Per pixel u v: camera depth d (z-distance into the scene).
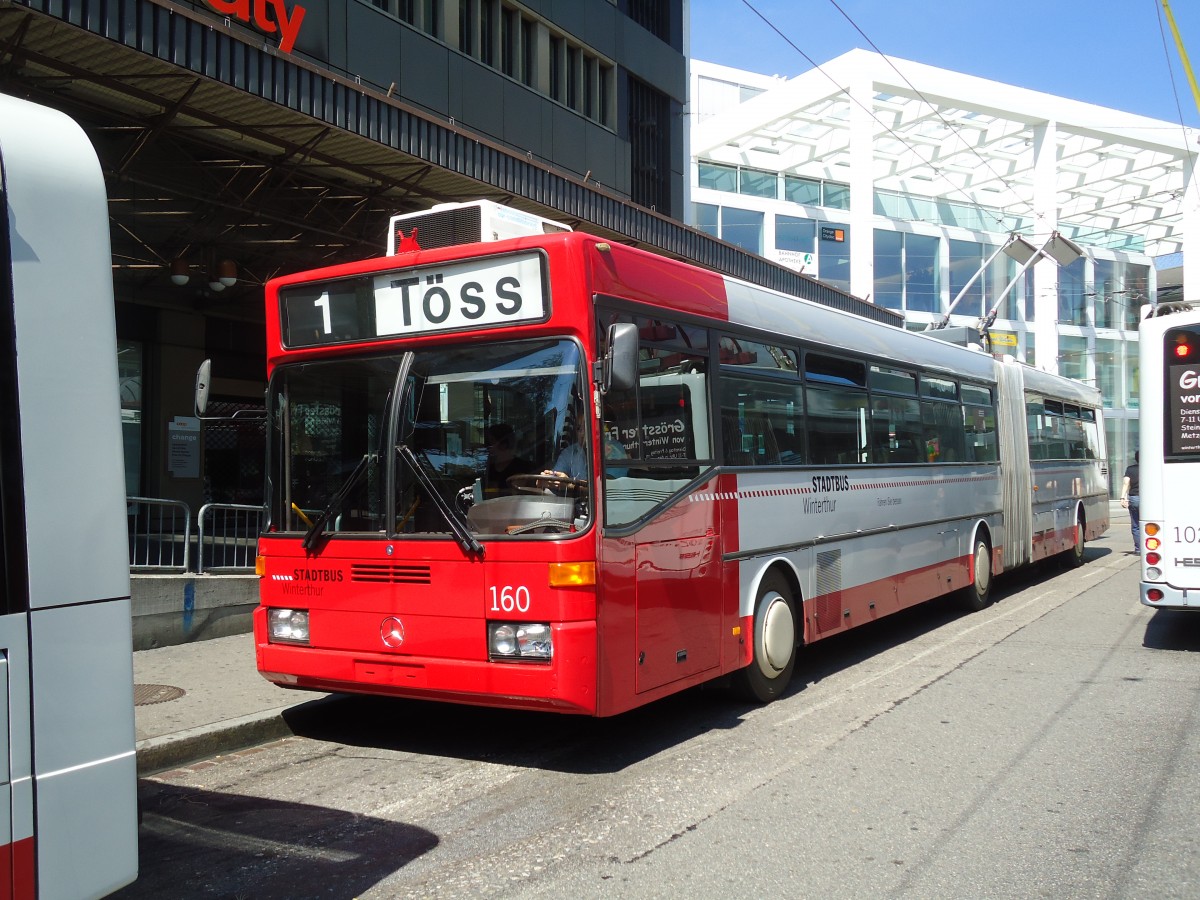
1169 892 4.16
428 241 6.82
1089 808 5.20
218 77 9.30
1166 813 5.11
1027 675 8.49
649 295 6.32
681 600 6.40
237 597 9.66
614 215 15.07
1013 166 39.69
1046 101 34.62
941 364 11.52
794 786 5.61
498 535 5.69
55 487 2.95
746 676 7.41
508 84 17.06
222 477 16.64
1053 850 4.63
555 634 5.47
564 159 18.61
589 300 5.71
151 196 12.23
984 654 9.49
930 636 10.63
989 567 12.73
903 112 34.34
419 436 6.03
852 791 5.51
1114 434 44.88
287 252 14.84
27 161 3.00
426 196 13.13
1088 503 18.22
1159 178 41.47
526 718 7.32
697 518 6.64
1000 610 12.47
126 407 15.12
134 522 9.12
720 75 47.44
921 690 7.99
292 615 6.43
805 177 38.44
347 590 6.16
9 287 2.90
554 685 5.45
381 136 11.02
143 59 8.74
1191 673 8.50
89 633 3.01
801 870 4.41
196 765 6.17
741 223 36.34
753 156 37.22
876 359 9.78
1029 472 14.55
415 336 6.10
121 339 15.06
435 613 5.83
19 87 9.39
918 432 10.75
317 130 10.61
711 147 35.53
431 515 5.93
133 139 11.16
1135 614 11.92
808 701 7.70
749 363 7.52
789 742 6.54
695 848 4.69
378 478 6.12
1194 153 37.91
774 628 7.55
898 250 38.69
